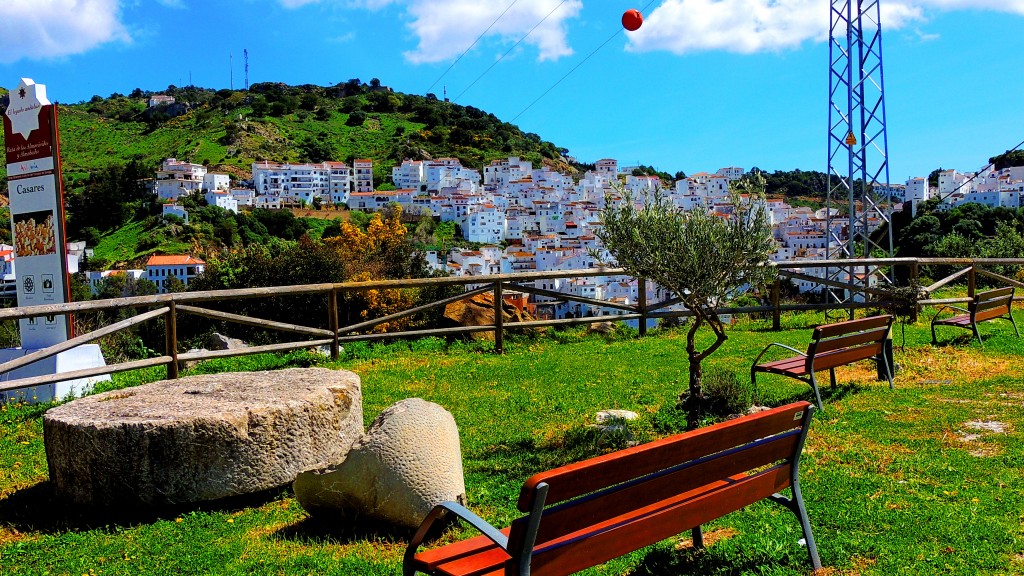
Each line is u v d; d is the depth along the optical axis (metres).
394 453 4.81
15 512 5.54
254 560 4.48
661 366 10.26
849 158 21.64
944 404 7.71
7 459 6.85
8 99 12.08
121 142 176.00
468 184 148.75
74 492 5.44
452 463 5.00
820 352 7.84
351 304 26.97
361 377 9.87
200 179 132.25
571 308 84.75
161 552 4.69
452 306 14.10
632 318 13.07
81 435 5.34
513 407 8.16
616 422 7.11
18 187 11.91
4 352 12.16
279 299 24.92
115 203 105.19
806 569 3.97
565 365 10.45
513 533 2.97
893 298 13.23
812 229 112.25
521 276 11.72
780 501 4.18
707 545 4.39
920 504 4.87
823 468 5.75
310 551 4.61
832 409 7.64
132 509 5.43
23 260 12.00
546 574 3.08
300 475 5.02
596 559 3.27
